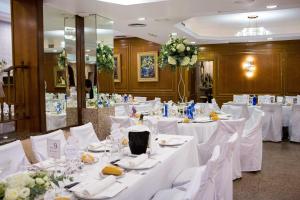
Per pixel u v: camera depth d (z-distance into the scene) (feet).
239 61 35.01
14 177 5.10
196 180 6.60
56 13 17.02
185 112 17.87
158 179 7.89
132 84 36.27
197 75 40.29
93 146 9.71
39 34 14.73
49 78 15.99
